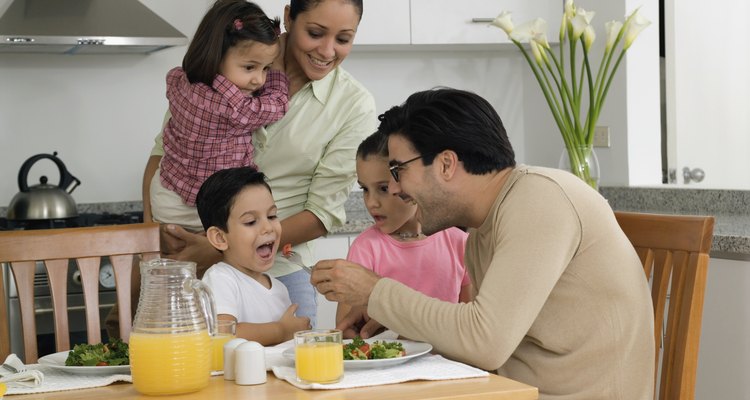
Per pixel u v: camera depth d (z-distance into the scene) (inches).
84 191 143.1
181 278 54.9
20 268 76.7
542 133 164.9
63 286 77.9
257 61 85.1
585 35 132.9
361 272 64.6
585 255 62.5
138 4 134.1
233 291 77.4
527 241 60.2
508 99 168.4
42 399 54.7
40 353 116.0
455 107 62.9
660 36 158.7
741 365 108.3
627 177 149.6
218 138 88.2
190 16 145.9
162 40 130.3
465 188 63.7
